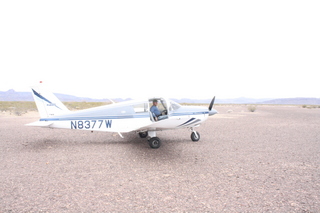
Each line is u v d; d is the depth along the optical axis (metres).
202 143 8.08
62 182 4.27
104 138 9.24
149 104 8.19
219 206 3.26
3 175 4.67
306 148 7.20
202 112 8.45
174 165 5.38
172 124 6.78
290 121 15.93
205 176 4.58
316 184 4.14
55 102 8.16
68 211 3.12
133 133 10.63
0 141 8.49
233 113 26.78
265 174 4.70
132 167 5.22
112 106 8.10
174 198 3.54
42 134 10.21
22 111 25.16
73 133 10.57
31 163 5.56
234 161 5.70
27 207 3.24
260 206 3.26
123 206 3.27
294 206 3.27
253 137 9.27
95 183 4.21
